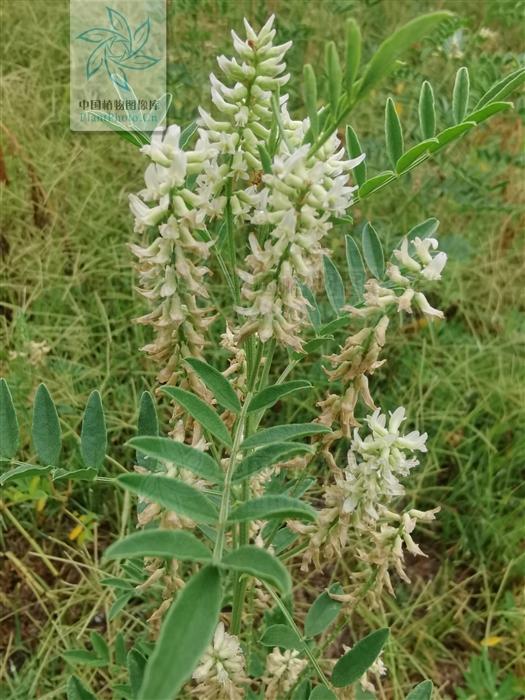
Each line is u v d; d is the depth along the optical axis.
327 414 0.17
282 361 0.37
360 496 0.17
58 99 0.50
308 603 0.32
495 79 0.34
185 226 0.14
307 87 0.12
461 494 0.35
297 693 0.21
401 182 0.40
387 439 0.16
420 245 0.15
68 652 0.25
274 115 0.14
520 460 0.35
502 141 0.50
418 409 0.37
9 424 0.17
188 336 0.15
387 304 0.15
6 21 0.53
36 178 0.42
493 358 0.41
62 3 0.53
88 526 0.33
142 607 0.29
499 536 0.33
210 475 0.12
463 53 0.41
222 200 0.15
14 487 0.32
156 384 0.28
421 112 0.18
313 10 0.49
